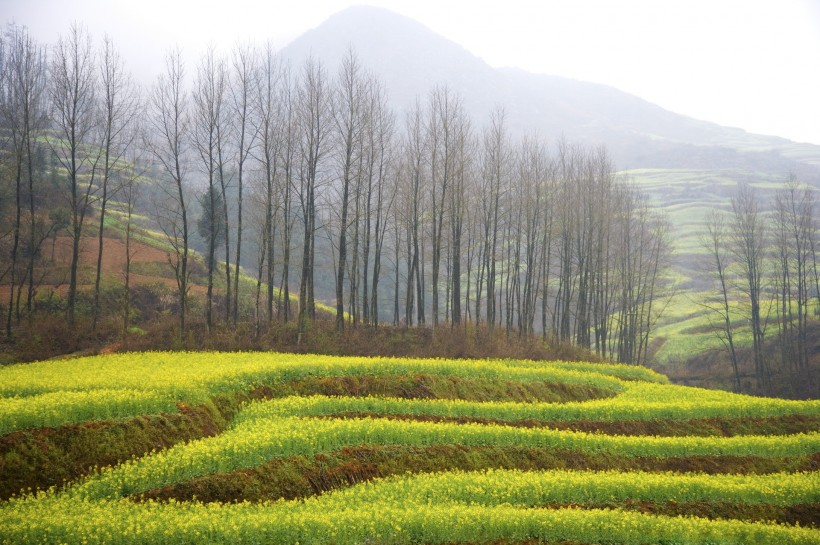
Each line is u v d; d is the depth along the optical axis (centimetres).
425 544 1781
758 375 6419
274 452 2184
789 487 2448
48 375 2978
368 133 5400
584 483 2255
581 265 6438
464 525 1828
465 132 6525
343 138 5241
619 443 2769
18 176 4656
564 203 6338
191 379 2788
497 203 5694
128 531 1581
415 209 5378
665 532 1962
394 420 2588
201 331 4559
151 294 5478
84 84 4756
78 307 4906
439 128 5559
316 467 2178
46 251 5731
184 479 1988
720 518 2178
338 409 2805
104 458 2062
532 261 6694
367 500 2002
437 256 5209
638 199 8850
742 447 2941
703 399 3788
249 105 5212
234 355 3881
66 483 1920
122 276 5641
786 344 6988
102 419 2223
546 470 2488
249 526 1675
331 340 4625
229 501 1942
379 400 2912
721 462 2817
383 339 4822
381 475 2250
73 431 2098
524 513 1925
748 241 7019
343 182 5656
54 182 6288
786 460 2928
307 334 4656
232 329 4656
